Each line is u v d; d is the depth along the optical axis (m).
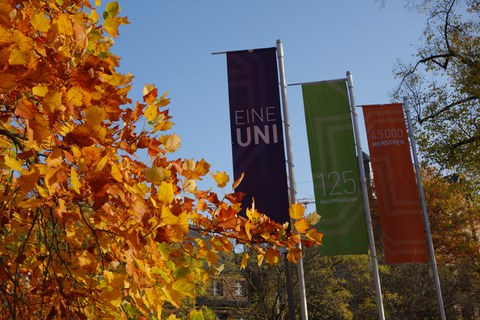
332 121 14.16
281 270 25.42
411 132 21.95
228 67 12.38
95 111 2.01
